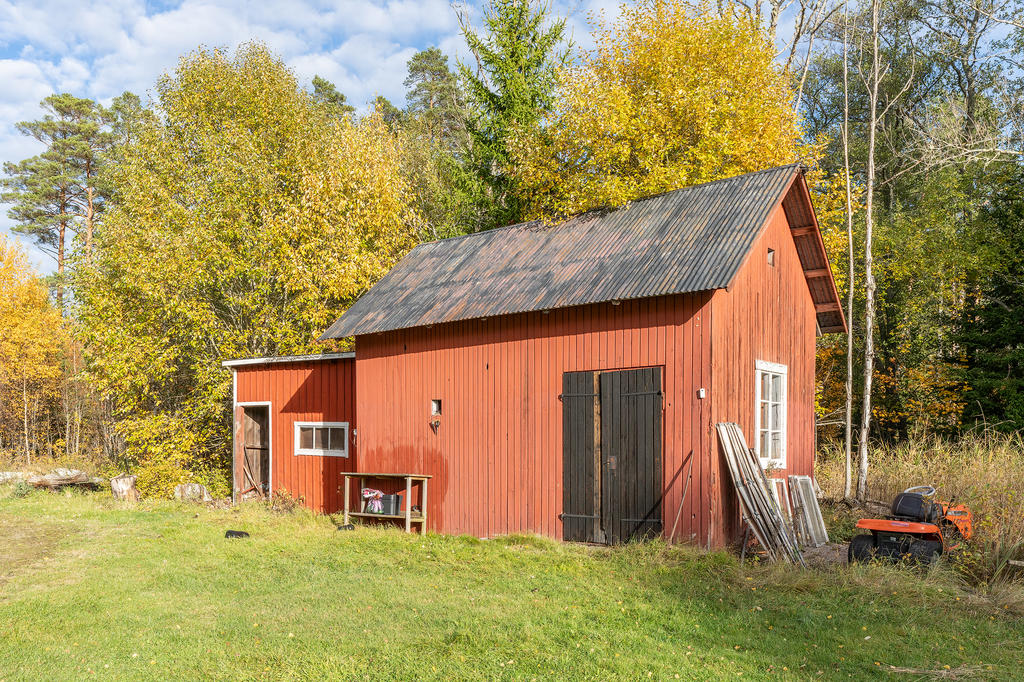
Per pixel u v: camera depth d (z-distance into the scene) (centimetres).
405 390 1393
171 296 1997
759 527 984
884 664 614
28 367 3019
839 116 3177
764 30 2153
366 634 691
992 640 678
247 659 629
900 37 2830
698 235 1125
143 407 2195
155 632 709
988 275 2162
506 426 1231
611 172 1991
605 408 1112
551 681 569
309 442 1614
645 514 1057
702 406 1011
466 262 1448
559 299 1130
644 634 681
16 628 723
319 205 2067
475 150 2550
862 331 2375
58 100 3838
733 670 593
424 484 1290
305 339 2044
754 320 1168
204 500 1702
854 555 927
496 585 872
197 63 2461
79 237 2056
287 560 1037
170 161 2208
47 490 1873
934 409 2161
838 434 2486
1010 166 2123
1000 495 1134
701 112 1855
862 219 2250
